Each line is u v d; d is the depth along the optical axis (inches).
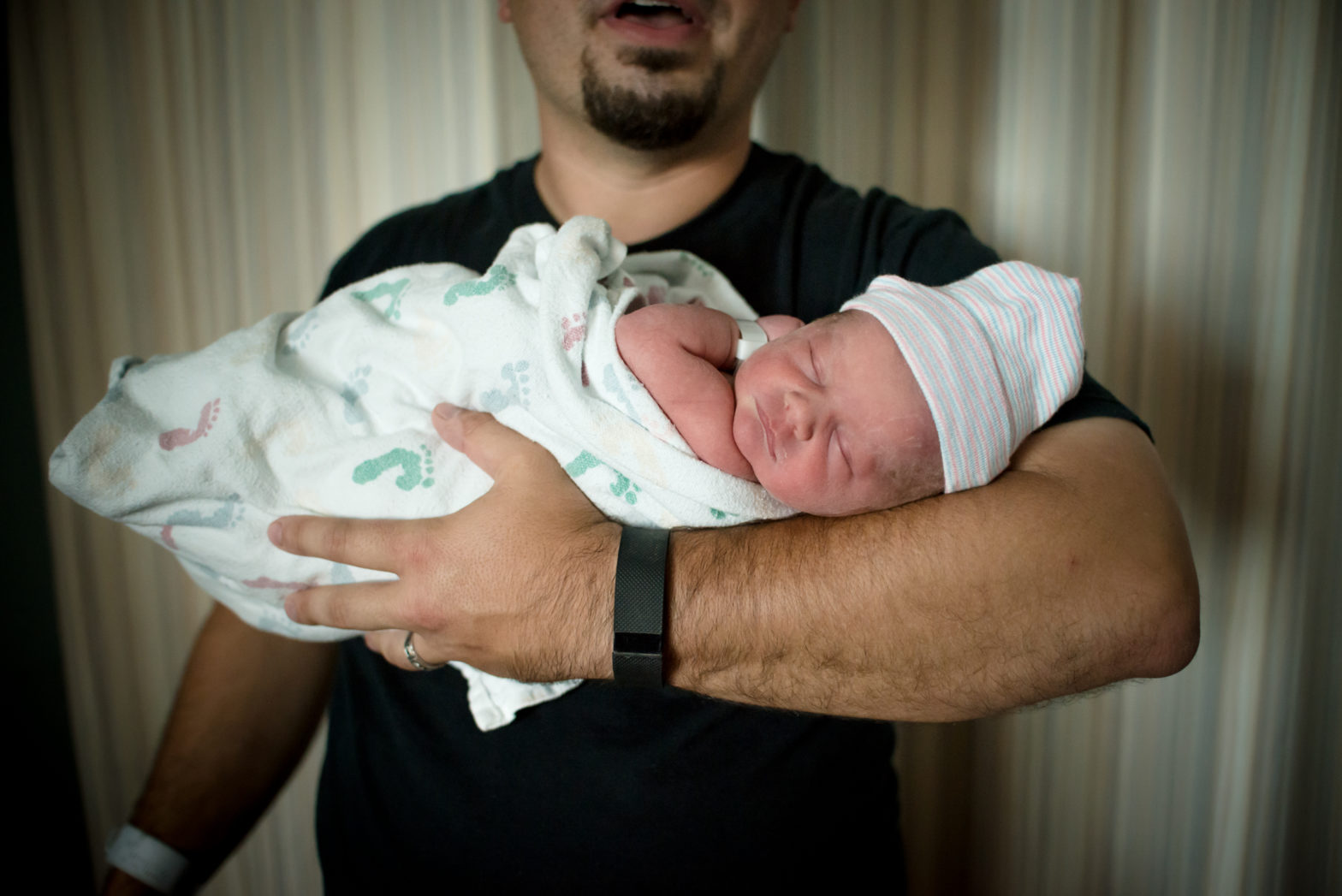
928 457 26.8
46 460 58.9
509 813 32.9
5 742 56.4
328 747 41.2
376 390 30.8
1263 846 59.6
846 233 36.0
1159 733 59.7
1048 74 55.0
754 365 29.4
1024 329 27.1
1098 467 25.0
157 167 58.8
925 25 55.4
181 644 62.7
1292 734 58.7
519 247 33.8
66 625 59.9
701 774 31.9
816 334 28.7
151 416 29.7
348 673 39.4
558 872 32.5
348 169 59.6
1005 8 54.8
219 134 58.7
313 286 60.7
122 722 62.0
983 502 24.3
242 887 64.3
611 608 24.9
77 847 60.7
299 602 28.4
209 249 59.8
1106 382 57.6
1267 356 56.4
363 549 26.8
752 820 32.5
